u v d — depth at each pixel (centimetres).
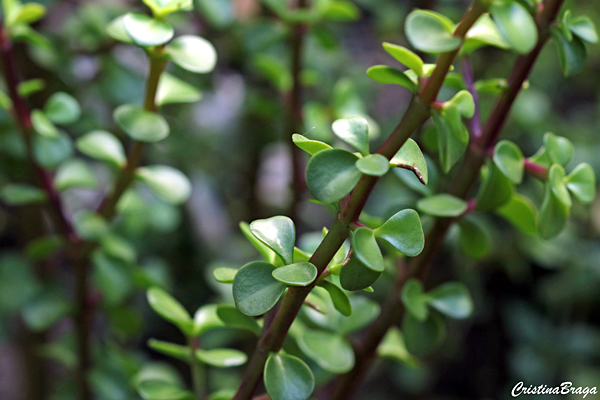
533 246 121
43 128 63
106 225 64
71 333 78
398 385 133
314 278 49
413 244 49
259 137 108
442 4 92
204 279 119
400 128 51
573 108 146
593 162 125
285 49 96
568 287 127
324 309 54
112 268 66
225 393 58
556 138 56
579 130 130
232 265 96
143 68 98
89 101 94
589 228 130
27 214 86
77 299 68
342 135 49
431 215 58
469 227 59
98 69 85
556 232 56
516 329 132
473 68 113
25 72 80
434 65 52
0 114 64
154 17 55
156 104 60
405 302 58
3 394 125
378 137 108
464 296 60
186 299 118
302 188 83
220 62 107
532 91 114
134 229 83
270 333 52
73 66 84
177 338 125
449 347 129
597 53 128
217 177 119
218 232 124
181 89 61
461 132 51
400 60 51
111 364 73
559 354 128
